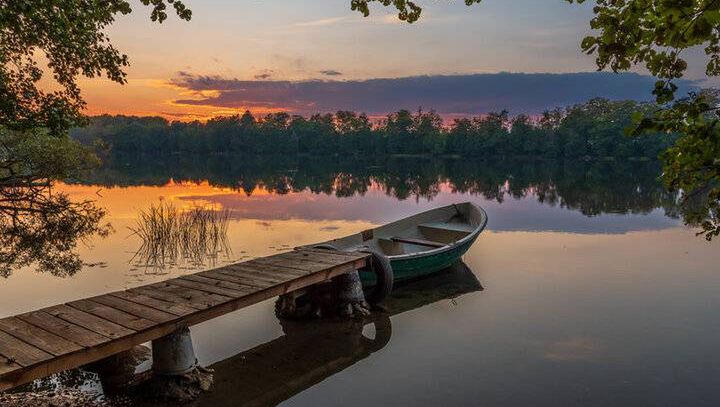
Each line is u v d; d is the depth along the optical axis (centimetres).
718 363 534
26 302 741
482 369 533
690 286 816
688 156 178
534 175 4069
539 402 461
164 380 475
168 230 1220
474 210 1183
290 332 655
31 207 1289
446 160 7919
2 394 464
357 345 609
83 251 1077
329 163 6881
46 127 722
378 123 10369
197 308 495
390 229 1047
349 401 473
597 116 7856
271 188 2786
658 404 454
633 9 159
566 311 707
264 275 621
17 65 698
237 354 585
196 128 11206
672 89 169
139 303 512
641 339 602
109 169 4753
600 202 2034
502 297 779
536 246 1165
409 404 464
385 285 732
